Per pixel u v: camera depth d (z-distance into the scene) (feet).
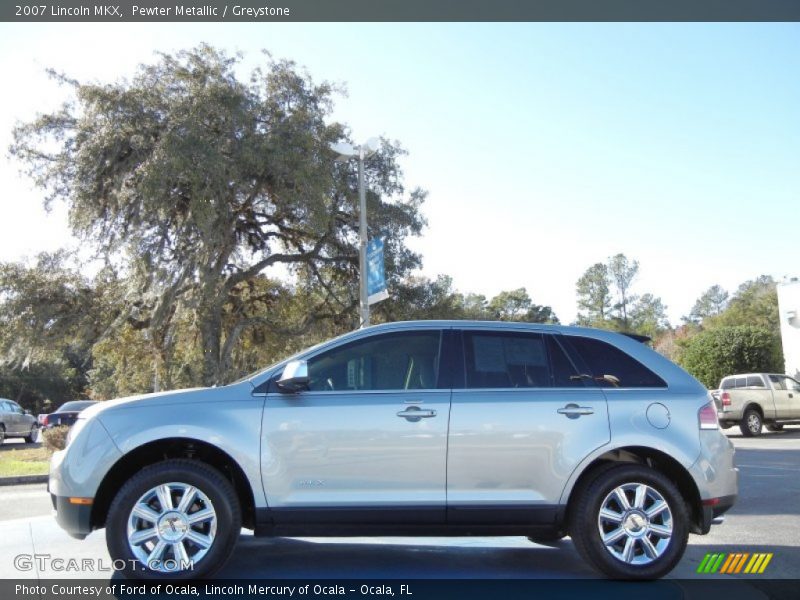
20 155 77.97
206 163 71.10
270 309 99.40
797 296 109.60
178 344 89.86
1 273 79.97
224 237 79.10
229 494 16.61
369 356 18.17
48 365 215.51
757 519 25.61
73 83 76.69
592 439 17.47
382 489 16.97
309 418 17.10
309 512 16.76
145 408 17.17
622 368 18.61
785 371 110.42
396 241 92.58
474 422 17.30
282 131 77.92
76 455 16.74
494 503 17.08
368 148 50.98
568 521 17.61
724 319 234.58
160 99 75.66
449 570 18.52
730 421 69.92
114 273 80.33
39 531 23.86
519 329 18.84
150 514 16.37
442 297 95.66
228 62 78.84
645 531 17.26
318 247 90.79
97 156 73.97
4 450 76.74
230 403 17.30
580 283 287.89
